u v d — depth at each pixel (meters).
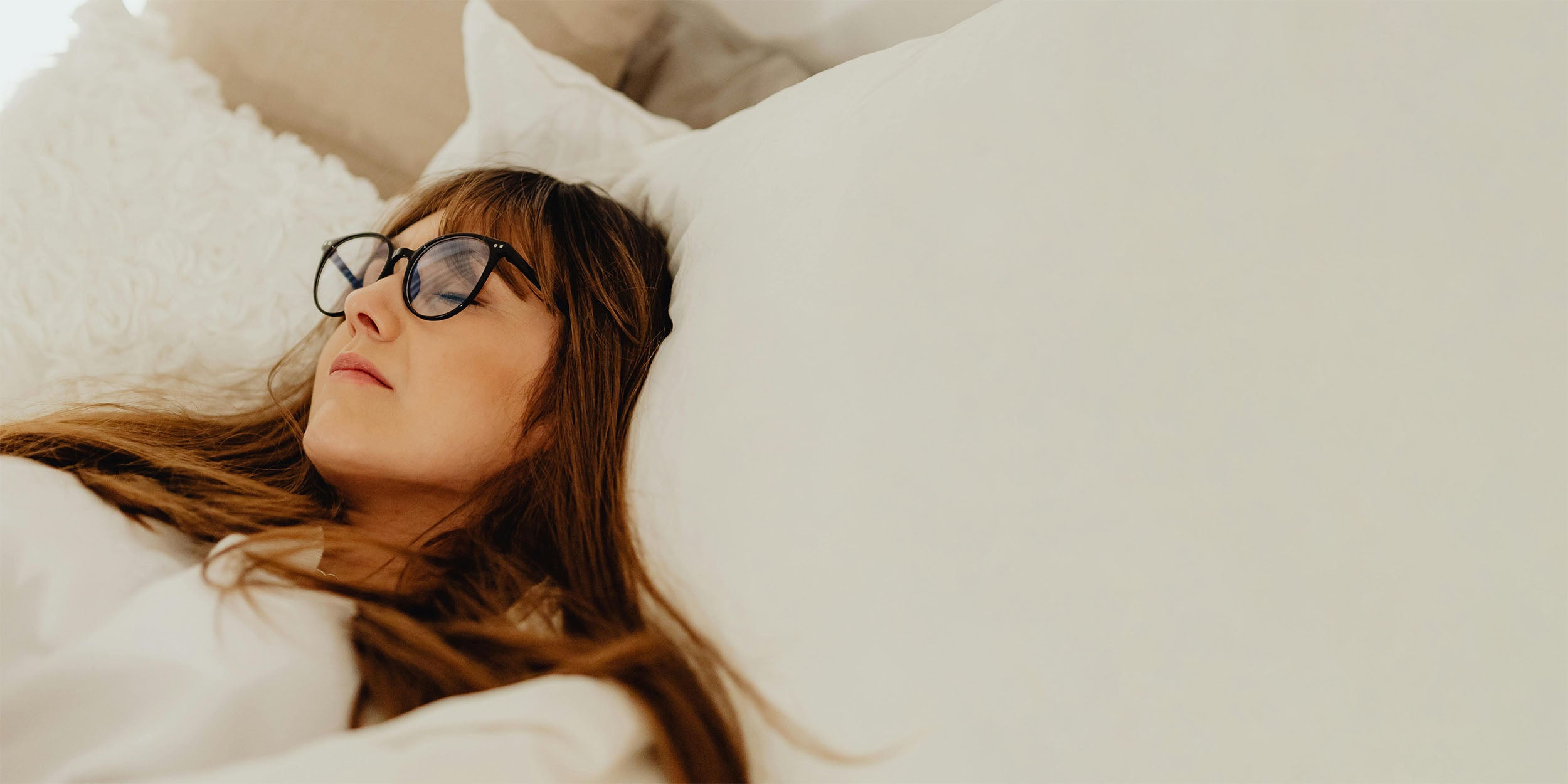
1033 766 0.38
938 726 0.39
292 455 0.79
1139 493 0.40
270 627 0.46
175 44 1.00
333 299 0.87
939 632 0.41
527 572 0.60
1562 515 0.36
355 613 0.51
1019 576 0.40
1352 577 0.37
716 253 0.62
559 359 0.68
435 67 1.02
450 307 0.65
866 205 0.52
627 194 0.85
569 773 0.38
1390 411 0.39
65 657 0.44
